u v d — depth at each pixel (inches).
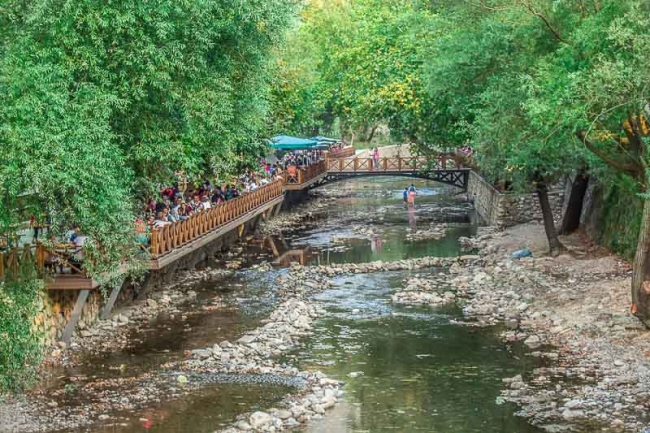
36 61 872.9
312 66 2486.5
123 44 914.1
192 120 994.1
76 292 978.1
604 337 940.0
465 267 1425.9
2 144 788.6
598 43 882.1
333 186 2933.1
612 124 945.5
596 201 1509.6
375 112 1988.2
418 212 2213.3
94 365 896.3
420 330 1032.2
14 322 722.8
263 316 1110.4
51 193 821.2
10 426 725.3
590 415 730.8
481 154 1321.4
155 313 1122.7
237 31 1046.4
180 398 796.0
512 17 1011.3
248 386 829.8
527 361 892.6
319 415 751.7
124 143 972.6
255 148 1694.1
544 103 900.0
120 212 886.4
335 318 1103.0
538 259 1386.6
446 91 1273.4
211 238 1334.9
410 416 745.0
